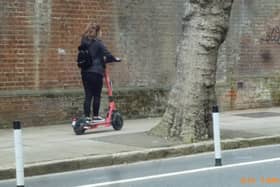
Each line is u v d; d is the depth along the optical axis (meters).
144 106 16.50
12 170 9.84
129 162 11.03
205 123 12.57
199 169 10.15
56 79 15.11
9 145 12.03
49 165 10.16
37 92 14.79
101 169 10.47
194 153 11.94
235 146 12.46
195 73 12.54
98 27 13.61
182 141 12.33
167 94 16.88
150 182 9.15
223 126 14.71
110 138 12.71
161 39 16.80
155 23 16.66
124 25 16.16
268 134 13.41
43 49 14.87
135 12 16.31
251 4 18.44
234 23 18.12
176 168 10.34
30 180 9.62
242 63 18.33
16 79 14.52
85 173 10.12
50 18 14.93
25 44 14.61
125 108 16.17
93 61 13.34
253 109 18.47
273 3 18.88
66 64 15.24
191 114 12.47
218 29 12.55
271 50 18.89
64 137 12.98
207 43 12.48
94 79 13.34
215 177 9.39
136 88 16.41
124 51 16.19
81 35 15.41
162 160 11.27
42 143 12.20
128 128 14.39
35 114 14.77
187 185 8.85
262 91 18.73
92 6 15.58
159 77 16.80
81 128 13.29
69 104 15.27
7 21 14.34
